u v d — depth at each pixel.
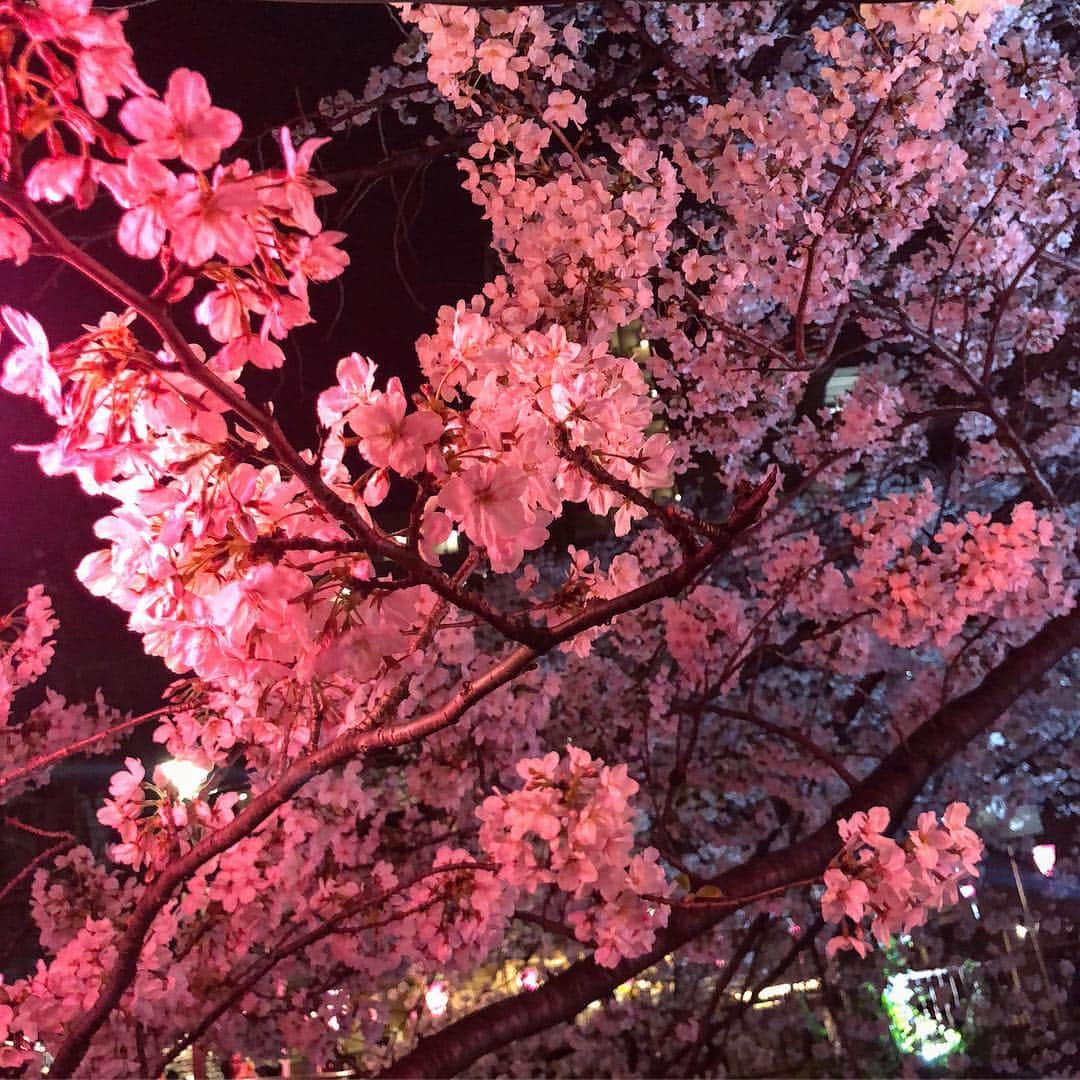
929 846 2.87
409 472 1.91
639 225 4.36
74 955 3.73
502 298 4.16
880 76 4.86
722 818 9.13
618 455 2.47
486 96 4.45
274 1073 7.60
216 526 1.81
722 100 6.02
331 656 1.90
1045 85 5.79
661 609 7.05
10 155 1.45
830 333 5.87
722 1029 8.56
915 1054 9.15
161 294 1.62
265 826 4.78
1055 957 9.64
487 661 5.70
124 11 1.48
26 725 5.88
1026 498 9.46
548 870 3.09
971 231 6.36
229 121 1.47
